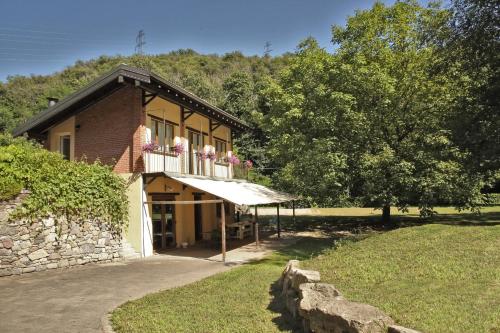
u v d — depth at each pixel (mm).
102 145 17906
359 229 24266
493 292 6316
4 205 11492
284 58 102188
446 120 21203
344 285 7645
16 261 11703
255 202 17312
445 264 8062
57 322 7234
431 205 22500
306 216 35406
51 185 12781
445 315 5555
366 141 23141
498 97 18844
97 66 83062
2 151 12008
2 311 7926
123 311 7859
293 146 23688
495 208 32938
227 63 98562
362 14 23812
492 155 19547
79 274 12078
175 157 19266
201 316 7465
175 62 93062
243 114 54438
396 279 7637
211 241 20781
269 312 7645
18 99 60938
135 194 16547
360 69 21328
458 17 19672
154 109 18547
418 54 23219
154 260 15273
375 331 5047
